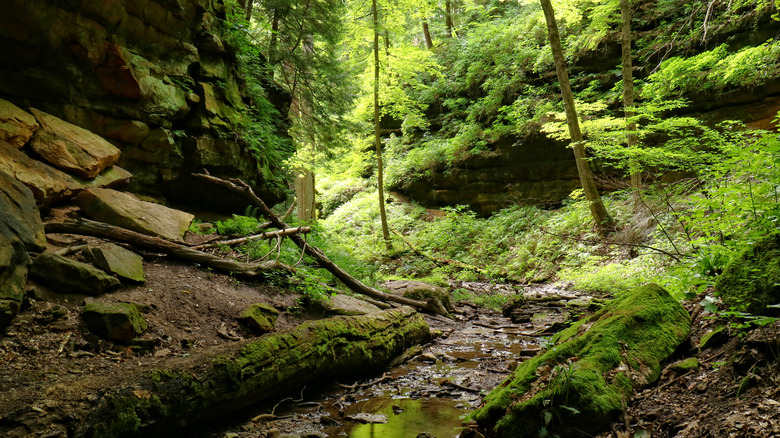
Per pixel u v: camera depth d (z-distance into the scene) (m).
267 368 4.39
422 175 21.23
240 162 9.86
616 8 16.67
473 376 5.57
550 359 3.72
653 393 3.33
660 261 9.70
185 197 9.38
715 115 14.15
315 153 17.47
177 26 8.76
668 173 14.05
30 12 6.64
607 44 17.56
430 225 18.66
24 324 4.30
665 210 10.80
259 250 7.59
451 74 23.16
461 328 8.48
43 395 3.22
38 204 6.00
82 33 7.20
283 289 6.98
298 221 10.54
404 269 15.88
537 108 17.95
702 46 15.05
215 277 6.39
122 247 5.95
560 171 17.55
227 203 9.94
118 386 3.43
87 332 4.48
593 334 3.84
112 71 7.62
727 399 2.93
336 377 5.44
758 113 13.53
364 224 20.53
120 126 7.84
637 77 16.72
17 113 6.54
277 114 12.70
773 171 4.46
